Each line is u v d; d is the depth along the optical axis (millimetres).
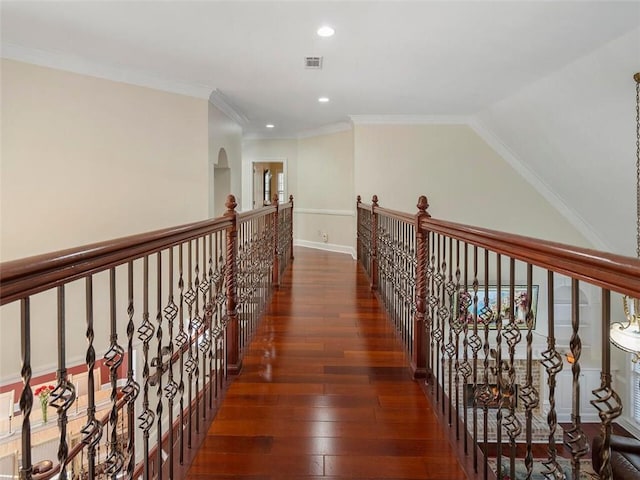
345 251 7480
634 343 2734
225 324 2484
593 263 894
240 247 2838
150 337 1436
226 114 5789
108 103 4121
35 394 4211
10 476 3926
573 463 1052
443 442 1846
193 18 3010
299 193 8398
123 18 3008
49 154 3770
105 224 4145
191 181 4820
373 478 1612
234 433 1903
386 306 3984
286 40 3387
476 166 6410
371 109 5898
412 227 2865
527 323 1252
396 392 2303
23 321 886
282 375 2510
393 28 3150
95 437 1139
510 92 4883
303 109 5930
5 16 2986
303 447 1802
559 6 2791
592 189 5406
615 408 892
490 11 2875
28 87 3633
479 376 5164
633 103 3744
